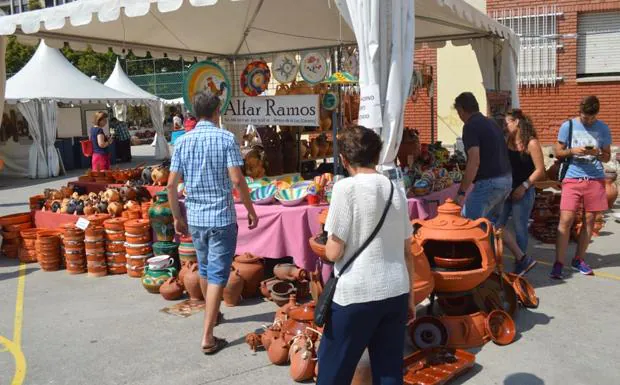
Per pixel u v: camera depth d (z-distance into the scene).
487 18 7.27
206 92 4.40
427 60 13.36
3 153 17.72
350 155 2.84
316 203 5.30
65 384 3.89
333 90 6.59
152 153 26.08
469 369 3.86
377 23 4.53
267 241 5.39
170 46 8.89
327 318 2.76
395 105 4.59
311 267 5.25
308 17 7.84
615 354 4.05
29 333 4.80
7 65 31.30
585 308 4.92
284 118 6.17
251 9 7.37
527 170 5.68
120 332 4.74
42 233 6.82
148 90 30.84
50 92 17.19
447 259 4.28
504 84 8.77
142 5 5.20
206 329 4.24
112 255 6.38
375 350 2.83
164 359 4.21
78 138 19.67
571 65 11.88
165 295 5.45
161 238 6.02
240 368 4.03
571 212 5.62
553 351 4.11
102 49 8.09
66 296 5.74
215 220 4.21
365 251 2.72
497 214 5.46
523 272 5.60
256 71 6.77
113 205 6.77
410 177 5.82
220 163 4.19
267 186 5.60
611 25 11.59
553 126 12.19
